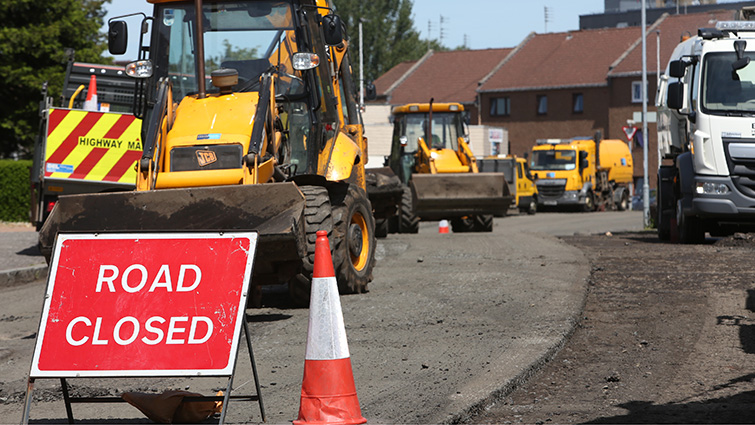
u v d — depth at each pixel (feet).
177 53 52.85
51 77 150.61
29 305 56.44
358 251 53.47
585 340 40.09
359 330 41.98
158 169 46.62
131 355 25.81
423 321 43.50
